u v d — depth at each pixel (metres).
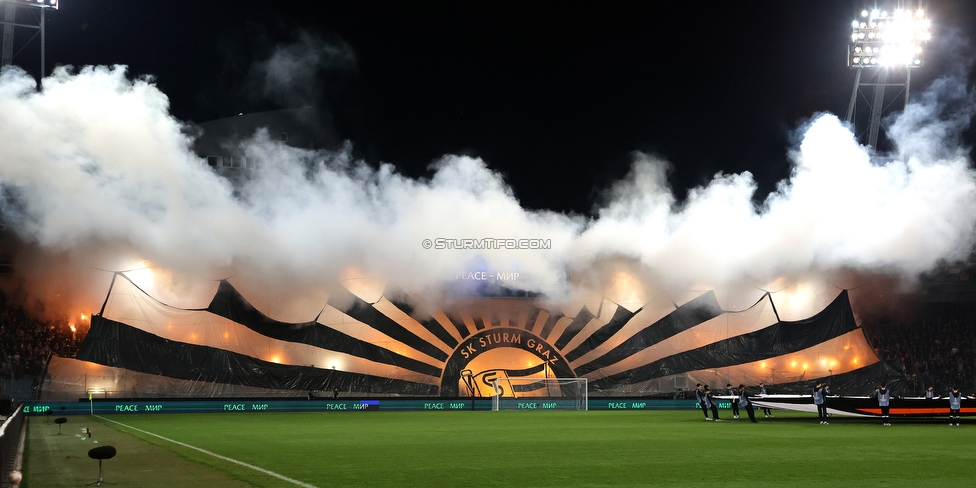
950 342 57.97
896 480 14.20
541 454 19.14
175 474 15.42
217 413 43.53
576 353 53.66
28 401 41.09
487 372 52.28
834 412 32.66
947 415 32.19
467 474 15.41
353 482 14.36
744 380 53.75
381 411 46.25
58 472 15.80
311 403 45.66
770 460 17.45
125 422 34.31
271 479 14.71
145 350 46.97
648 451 19.69
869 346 55.84
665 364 53.84
